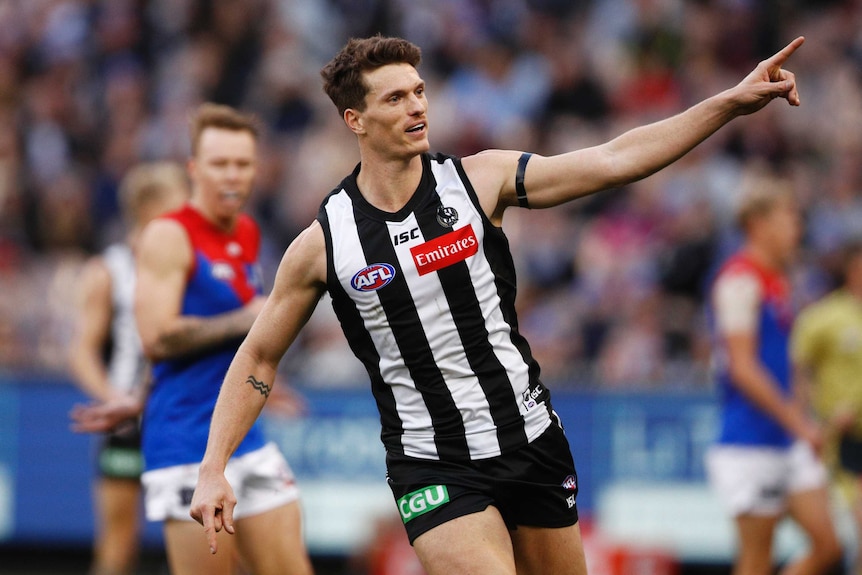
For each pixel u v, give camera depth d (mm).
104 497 16969
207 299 12656
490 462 9438
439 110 30719
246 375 9578
